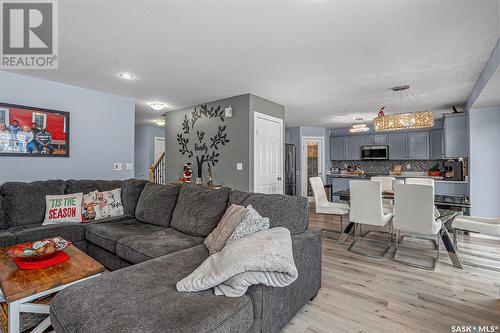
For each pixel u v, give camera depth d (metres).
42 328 1.62
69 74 3.27
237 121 4.24
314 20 2.04
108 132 4.14
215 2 1.82
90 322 1.11
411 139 6.97
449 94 4.14
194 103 4.77
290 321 1.83
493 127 4.03
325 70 3.11
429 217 2.81
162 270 1.62
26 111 3.30
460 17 1.98
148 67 3.03
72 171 3.75
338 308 2.00
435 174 6.09
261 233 1.74
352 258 3.11
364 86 3.72
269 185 4.55
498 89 3.12
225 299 1.28
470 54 2.65
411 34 2.25
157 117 6.30
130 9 1.91
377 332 1.71
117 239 2.48
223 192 2.56
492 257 3.09
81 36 2.32
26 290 1.47
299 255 1.87
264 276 1.38
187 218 2.59
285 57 2.73
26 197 2.90
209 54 2.67
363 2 1.81
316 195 4.27
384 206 4.19
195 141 4.92
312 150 7.88
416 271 2.71
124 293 1.33
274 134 4.72
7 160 3.17
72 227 2.84
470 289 2.30
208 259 1.60
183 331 1.04
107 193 3.42
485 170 4.08
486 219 2.99
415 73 3.20
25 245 1.96
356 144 7.88
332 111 5.50
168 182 5.48
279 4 1.84
